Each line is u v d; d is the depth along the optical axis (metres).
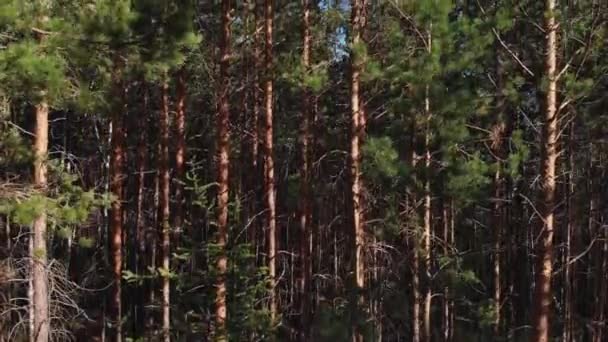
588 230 20.73
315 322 14.29
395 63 13.25
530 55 11.31
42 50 10.03
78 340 20.05
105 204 12.14
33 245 11.42
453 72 13.28
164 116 17.05
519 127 16.17
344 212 20.31
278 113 19.73
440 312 19.08
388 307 15.53
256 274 14.01
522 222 18.27
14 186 10.88
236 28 16.75
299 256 19.22
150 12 10.56
